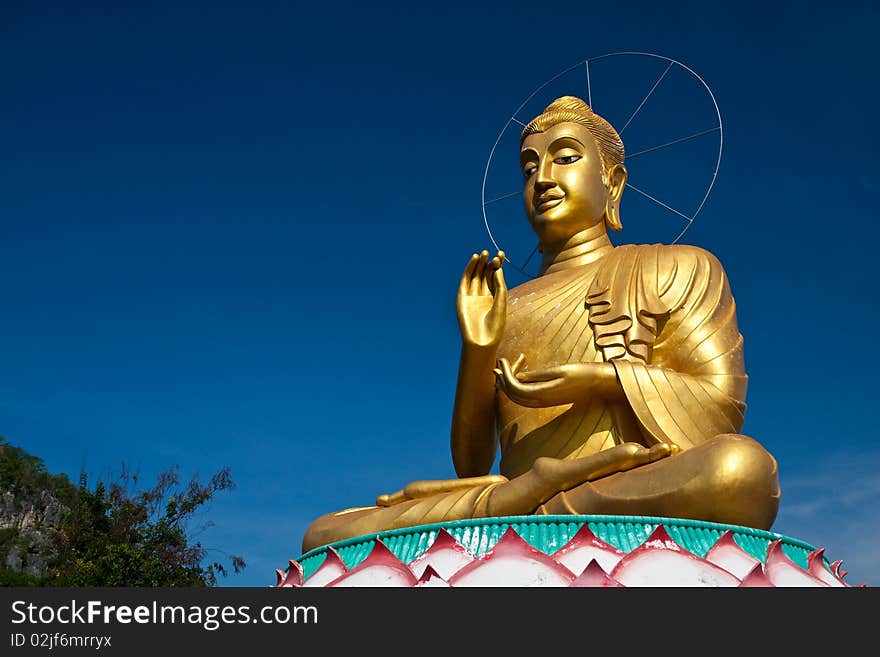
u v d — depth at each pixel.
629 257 12.32
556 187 13.30
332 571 9.00
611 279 12.05
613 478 9.88
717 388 11.02
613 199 13.78
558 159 13.46
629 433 10.92
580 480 9.97
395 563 8.49
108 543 22.50
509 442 11.86
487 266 12.01
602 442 10.95
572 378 10.82
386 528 10.36
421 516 10.28
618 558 8.33
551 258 13.52
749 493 9.30
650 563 8.16
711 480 9.27
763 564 8.53
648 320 11.59
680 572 8.13
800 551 9.87
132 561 21.73
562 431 11.27
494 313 11.57
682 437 10.44
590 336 11.80
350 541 10.00
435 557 8.60
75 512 23.41
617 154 13.88
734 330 11.74
